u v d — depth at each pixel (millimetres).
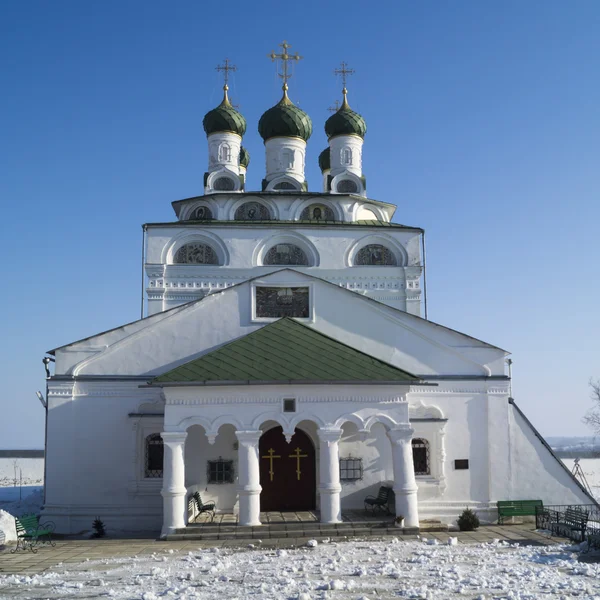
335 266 32688
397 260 33344
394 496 24047
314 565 17281
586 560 17875
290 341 24656
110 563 18469
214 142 39031
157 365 26266
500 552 19094
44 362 26984
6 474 80062
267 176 38812
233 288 26797
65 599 14297
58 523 25141
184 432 22422
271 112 38750
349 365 23484
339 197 34750
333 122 40062
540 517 24656
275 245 32938
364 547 19828
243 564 17578
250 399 22672
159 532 24641
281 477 25609
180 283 32031
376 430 26078
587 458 108875
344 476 25734
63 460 25516
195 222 32406
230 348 24172
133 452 25609
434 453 26172
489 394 26781
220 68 40312
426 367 26766
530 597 13773
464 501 26000
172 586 15023
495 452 26438
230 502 25438
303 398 22766
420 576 15938
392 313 26969
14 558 19453
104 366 26188
